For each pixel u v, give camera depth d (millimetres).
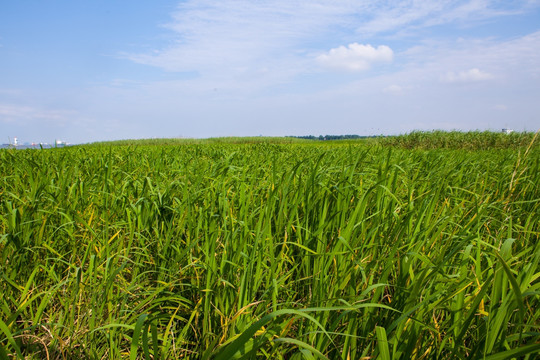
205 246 2168
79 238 2707
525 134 20219
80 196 3096
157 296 2133
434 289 1704
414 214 2373
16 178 3820
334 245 2117
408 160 4934
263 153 7828
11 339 1268
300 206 2812
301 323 1648
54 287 1890
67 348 1699
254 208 2740
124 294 1983
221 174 3324
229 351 1067
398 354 1399
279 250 2377
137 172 4566
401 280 1684
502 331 1337
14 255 2164
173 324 2020
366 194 2156
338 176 3234
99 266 2154
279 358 1485
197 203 3016
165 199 2891
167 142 47562
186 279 2238
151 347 1728
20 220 2387
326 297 1792
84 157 6176
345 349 1481
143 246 2479
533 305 1846
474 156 5750
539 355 1438
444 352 1568
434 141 23375
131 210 2783
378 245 2035
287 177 2678
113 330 1647
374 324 1695
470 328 1652
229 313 1843
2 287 2096
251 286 1919
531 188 3443
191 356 1783
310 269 2176
